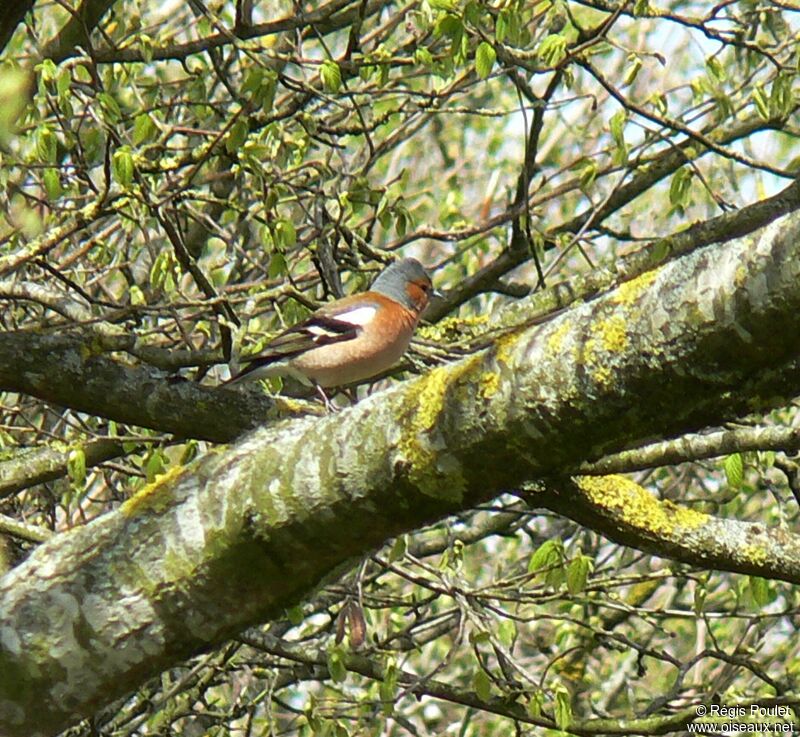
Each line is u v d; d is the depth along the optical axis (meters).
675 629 16.89
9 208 10.46
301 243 12.63
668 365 4.84
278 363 10.16
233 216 14.91
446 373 5.39
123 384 9.41
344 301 10.55
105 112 9.90
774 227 4.63
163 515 5.83
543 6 14.06
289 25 11.38
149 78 13.93
